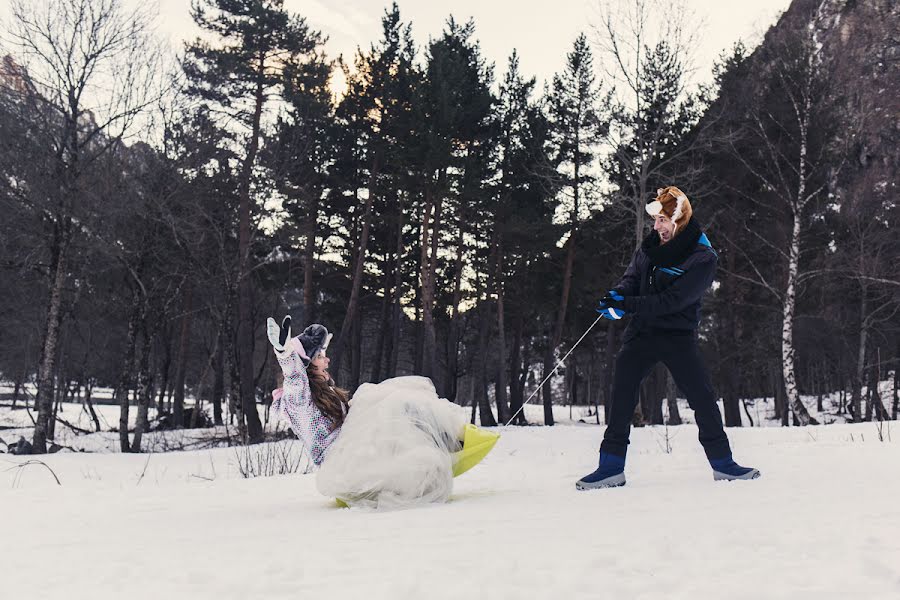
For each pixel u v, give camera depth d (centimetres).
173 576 215
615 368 451
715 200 2627
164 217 2066
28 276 2269
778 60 2294
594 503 342
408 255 3488
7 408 3572
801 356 3092
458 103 2683
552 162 2870
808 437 920
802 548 213
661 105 2255
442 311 3675
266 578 204
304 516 367
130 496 548
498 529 273
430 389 445
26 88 1758
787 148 2433
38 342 2830
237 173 2389
